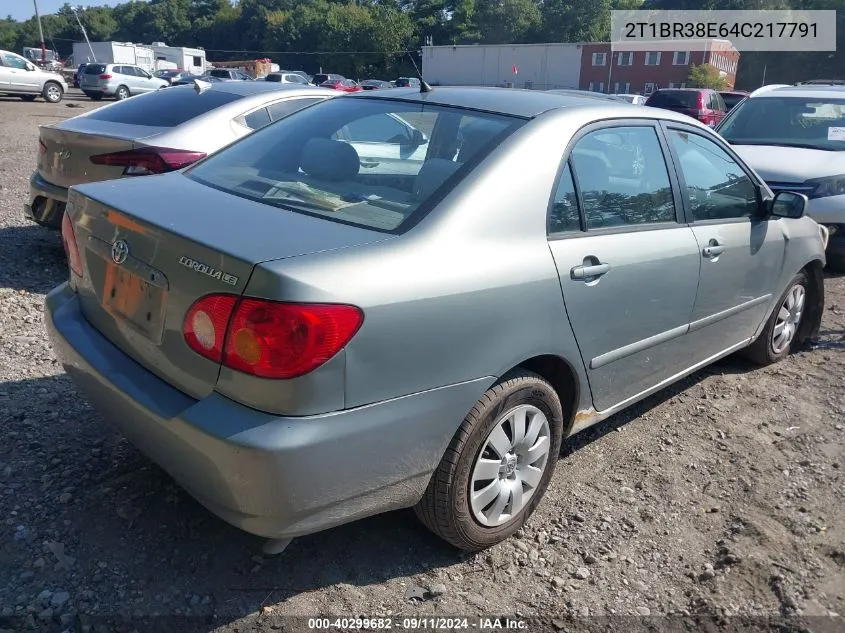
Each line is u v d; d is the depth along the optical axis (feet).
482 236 8.51
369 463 7.59
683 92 68.18
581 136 10.08
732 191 13.25
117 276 8.63
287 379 6.96
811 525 10.43
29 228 23.48
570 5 288.92
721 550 9.81
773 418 13.73
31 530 9.10
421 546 9.53
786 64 232.53
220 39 380.58
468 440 8.50
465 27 295.07
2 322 15.56
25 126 55.88
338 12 283.38
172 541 9.17
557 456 10.06
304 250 7.45
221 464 7.11
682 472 11.69
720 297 12.78
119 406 8.21
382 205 8.69
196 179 10.19
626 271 10.25
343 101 11.54
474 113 10.11
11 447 10.77
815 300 16.87
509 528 9.56
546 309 9.04
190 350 7.55
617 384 10.92
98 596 8.24
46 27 387.34
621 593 8.96
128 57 184.14
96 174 17.70
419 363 7.76
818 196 23.06
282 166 10.08
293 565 8.99
